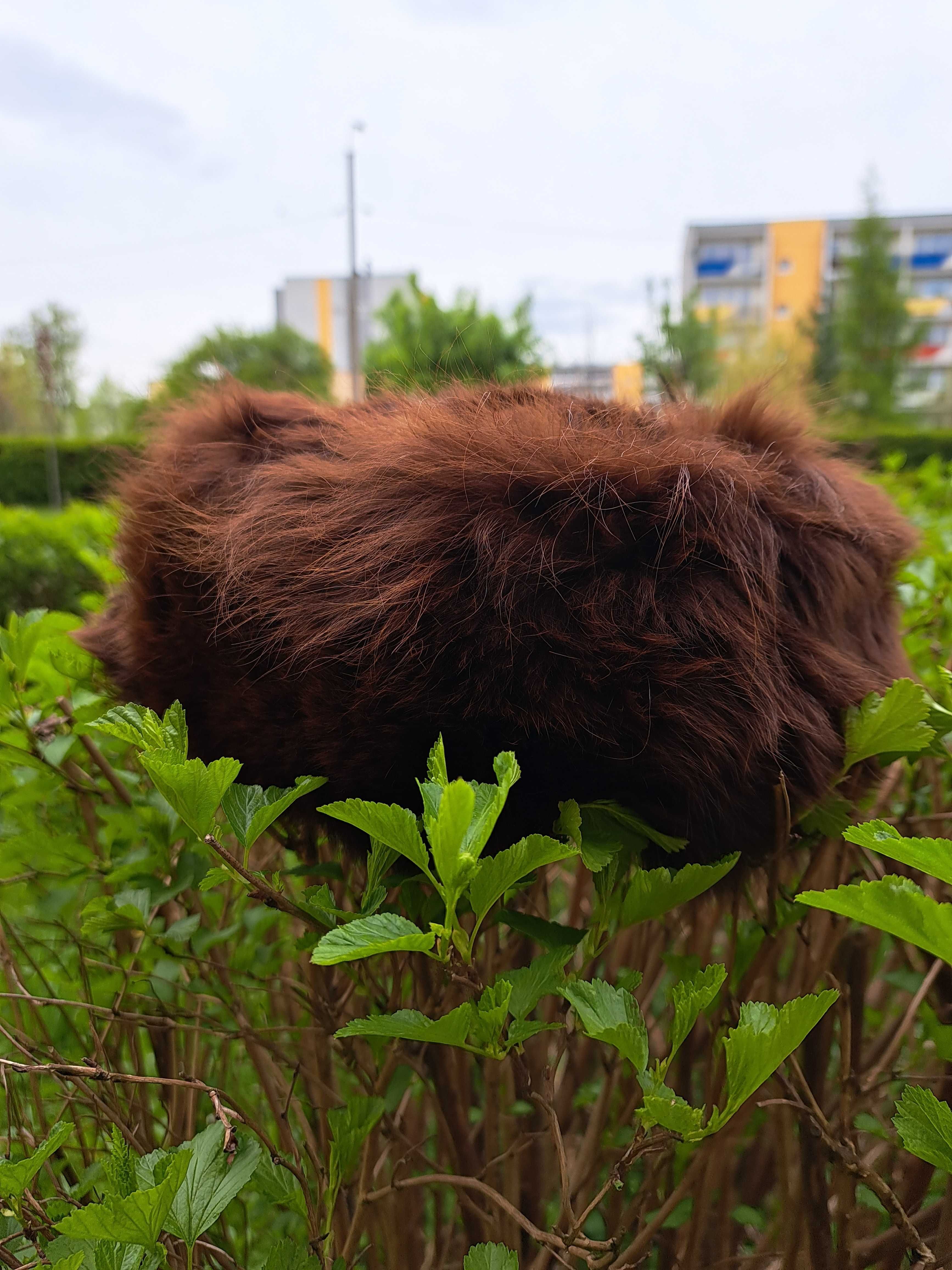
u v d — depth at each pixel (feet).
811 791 2.16
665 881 1.91
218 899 3.30
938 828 3.39
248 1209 3.63
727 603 2.06
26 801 3.29
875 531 2.60
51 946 4.24
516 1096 3.26
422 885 2.16
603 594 2.01
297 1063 2.85
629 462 2.12
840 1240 2.62
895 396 61.67
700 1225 2.69
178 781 1.69
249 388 3.25
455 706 1.95
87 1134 3.42
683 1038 1.68
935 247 115.55
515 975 1.89
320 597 2.08
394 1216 2.81
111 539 3.43
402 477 2.20
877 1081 3.04
